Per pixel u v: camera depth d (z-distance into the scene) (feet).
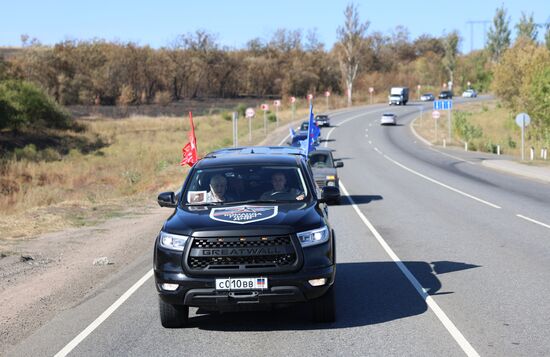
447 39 477.77
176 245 22.03
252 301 21.56
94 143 170.50
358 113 314.96
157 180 95.35
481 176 99.81
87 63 335.26
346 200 69.87
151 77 364.58
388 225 50.62
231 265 21.52
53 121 185.16
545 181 91.09
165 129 208.03
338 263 35.86
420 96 426.92
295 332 22.70
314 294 21.83
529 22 361.51
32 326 24.68
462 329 22.67
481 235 44.78
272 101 371.76
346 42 378.12
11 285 31.42
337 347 20.92
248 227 21.75
